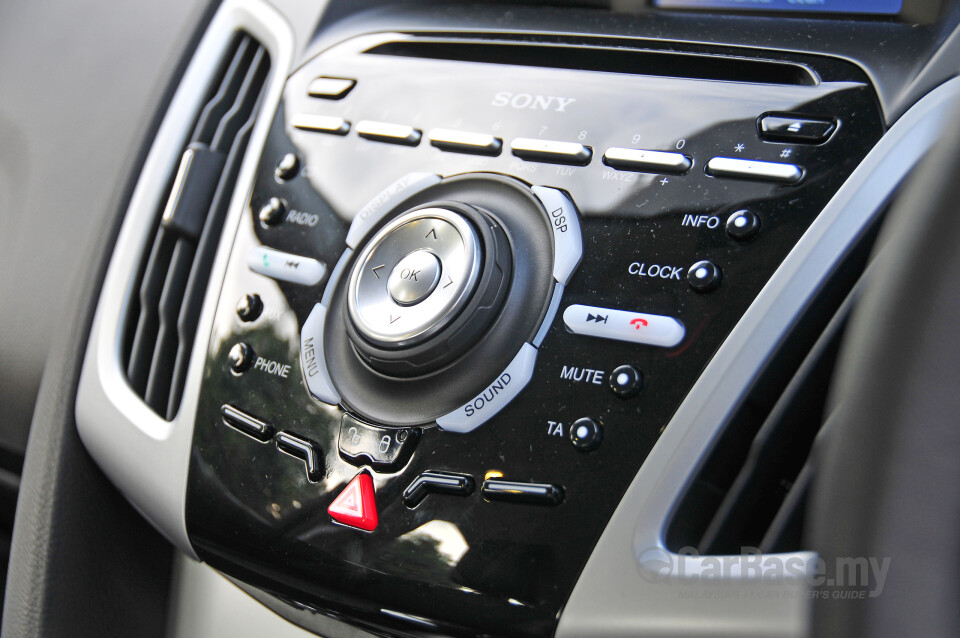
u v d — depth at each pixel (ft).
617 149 0.99
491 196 1.02
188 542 1.07
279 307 1.07
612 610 0.87
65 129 1.40
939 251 0.69
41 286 1.33
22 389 1.32
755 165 0.95
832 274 0.90
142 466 1.11
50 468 1.18
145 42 1.42
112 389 1.16
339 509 0.97
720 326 0.91
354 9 1.21
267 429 1.03
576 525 0.90
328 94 1.14
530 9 1.13
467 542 0.93
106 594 1.21
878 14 1.00
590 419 0.92
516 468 0.93
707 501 0.89
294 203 1.10
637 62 1.05
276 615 1.16
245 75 1.26
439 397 0.96
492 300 0.96
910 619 0.69
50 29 1.49
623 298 0.94
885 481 0.68
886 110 0.94
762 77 1.01
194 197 1.17
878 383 0.69
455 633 0.93
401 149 1.08
